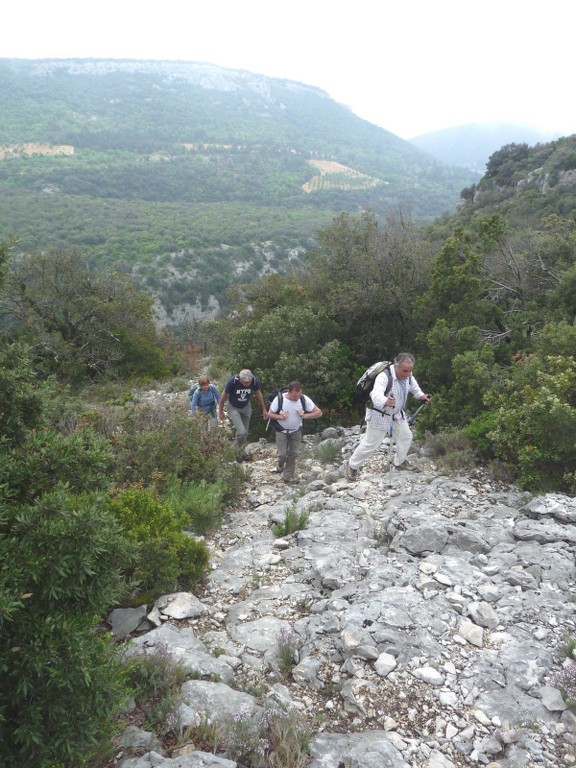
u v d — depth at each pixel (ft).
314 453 29.43
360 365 39.42
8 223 383.24
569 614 12.87
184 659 11.30
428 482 22.17
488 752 9.40
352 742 9.46
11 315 64.34
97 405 46.60
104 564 9.13
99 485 11.03
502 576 14.48
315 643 12.21
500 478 21.93
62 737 7.92
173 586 14.71
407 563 15.42
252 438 34.81
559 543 15.94
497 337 33.50
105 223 408.05
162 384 62.03
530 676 10.95
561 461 20.11
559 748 9.40
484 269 39.99
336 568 15.33
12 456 10.18
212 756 8.64
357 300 39.60
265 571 16.19
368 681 10.86
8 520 9.03
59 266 66.69
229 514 21.98
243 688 10.97
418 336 36.65
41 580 8.36
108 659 8.80
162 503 20.30
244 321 55.16
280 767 8.80
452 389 28.73
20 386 10.61
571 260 39.55
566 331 26.43
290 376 35.32
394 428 23.25
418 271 40.19
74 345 64.18
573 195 134.82
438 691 10.62
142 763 8.52
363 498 21.47
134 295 71.67
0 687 8.01
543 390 21.25
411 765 9.03
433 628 12.24
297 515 19.80
